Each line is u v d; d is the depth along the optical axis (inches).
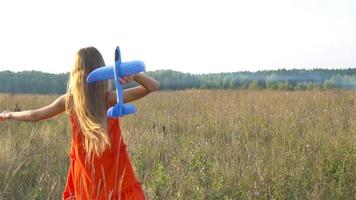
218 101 757.3
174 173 257.6
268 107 614.2
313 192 237.0
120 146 155.1
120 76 142.1
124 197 154.4
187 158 294.8
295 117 479.5
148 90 153.9
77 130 155.5
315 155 304.2
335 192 243.4
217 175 256.5
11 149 312.0
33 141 353.4
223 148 334.0
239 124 454.6
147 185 237.3
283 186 243.9
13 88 2443.4
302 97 799.1
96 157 152.3
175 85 2426.2
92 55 152.4
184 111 610.9
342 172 265.9
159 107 693.9
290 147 328.5
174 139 375.2
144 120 500.4
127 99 155.9
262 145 350.6
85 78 150.9
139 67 141.2
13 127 428.8
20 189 247.3
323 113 526.0
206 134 423.8
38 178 263.0
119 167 154.7
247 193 231.1
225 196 228.8
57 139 370.3
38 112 158.2
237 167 268.8
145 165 292.5
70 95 156.0
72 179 159.6
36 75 2472.9
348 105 639.8
